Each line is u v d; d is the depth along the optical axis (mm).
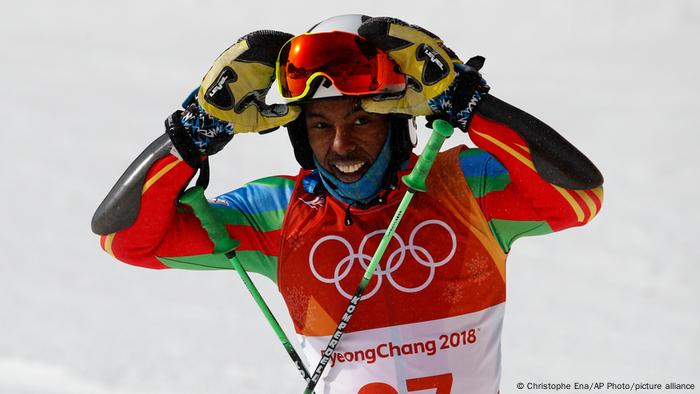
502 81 51406
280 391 20578
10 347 23062
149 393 20734
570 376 20406
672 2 63406
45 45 61219
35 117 45438
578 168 11109
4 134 42500
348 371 11898
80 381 21406
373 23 11078
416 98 11234
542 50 57781
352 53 11117
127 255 12344
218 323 23828
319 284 11938
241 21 66875
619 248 27625
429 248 11656
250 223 12320
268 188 12469
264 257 12328
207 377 21219
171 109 47625
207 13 68438
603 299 24297
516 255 27234
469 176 11758
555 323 23016
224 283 26359
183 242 12281
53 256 28781
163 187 11766
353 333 11805
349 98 11258
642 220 29953
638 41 58969
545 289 24906
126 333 23500
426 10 65625
